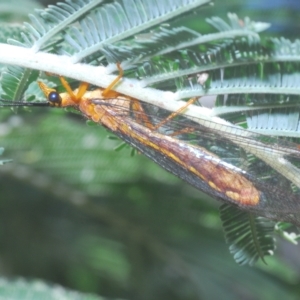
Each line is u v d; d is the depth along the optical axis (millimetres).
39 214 270
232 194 189
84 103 194
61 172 251
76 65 187
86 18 183
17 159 250
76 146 248
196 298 261
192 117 187
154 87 188
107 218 261
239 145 187
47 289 216
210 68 180
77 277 273
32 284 216
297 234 194
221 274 260
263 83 179
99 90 195
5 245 265
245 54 178
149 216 261
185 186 255
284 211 187
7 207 265
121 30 181
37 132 248
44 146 248
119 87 188
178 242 263
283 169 187
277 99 181
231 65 180
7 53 187
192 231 261
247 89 180
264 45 177
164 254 263
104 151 247
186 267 262
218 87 181
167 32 177
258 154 187
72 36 186
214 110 185
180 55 180
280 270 260
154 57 182
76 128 249
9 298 214
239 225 192
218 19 176
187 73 182
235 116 187
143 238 263
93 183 252
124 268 271
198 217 259
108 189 254
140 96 188
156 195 256
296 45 177
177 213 259
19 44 188
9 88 191
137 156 248
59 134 248
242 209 189
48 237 271
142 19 179
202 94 183
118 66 185
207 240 262
